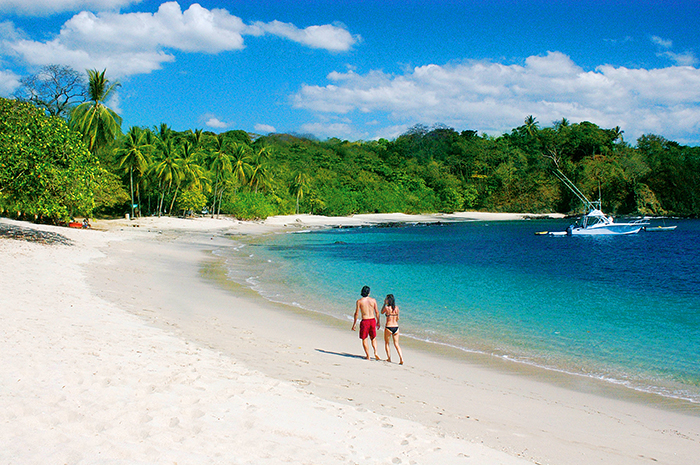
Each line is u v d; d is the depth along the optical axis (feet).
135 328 34.35
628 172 321.73
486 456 17.48
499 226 263.90
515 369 33.76
